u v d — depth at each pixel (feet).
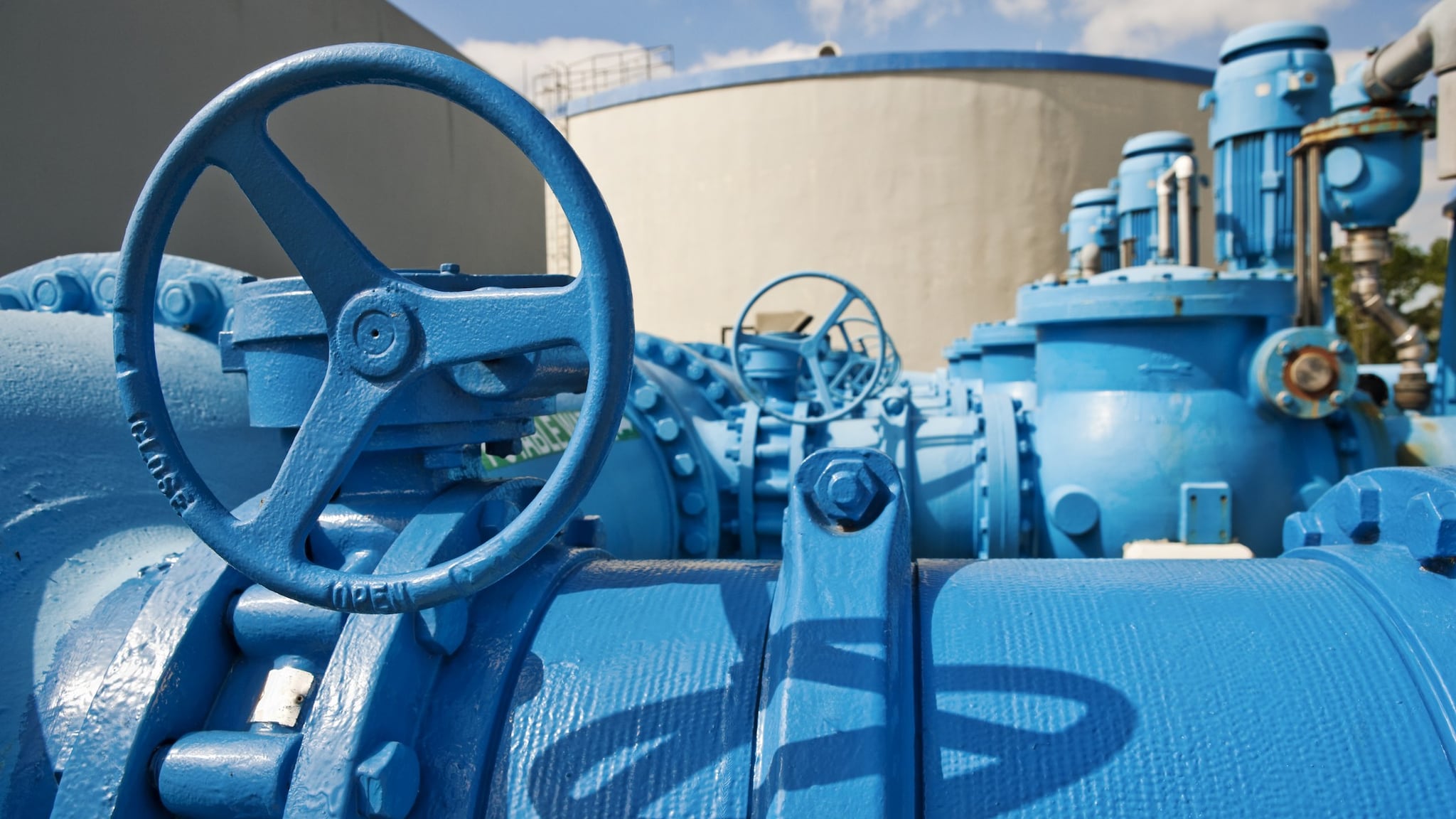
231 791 2.66
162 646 2.89
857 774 2.42
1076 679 2.77
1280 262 13.01
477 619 3.14
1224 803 2.48
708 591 3.32
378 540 3.33
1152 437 9.87
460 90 2.33
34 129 8.15
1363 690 2.66
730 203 46.29
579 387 3.44
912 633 2.97
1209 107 13.64
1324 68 12.50
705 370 12.60
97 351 4.79
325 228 2.52
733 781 2.66
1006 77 44.73
